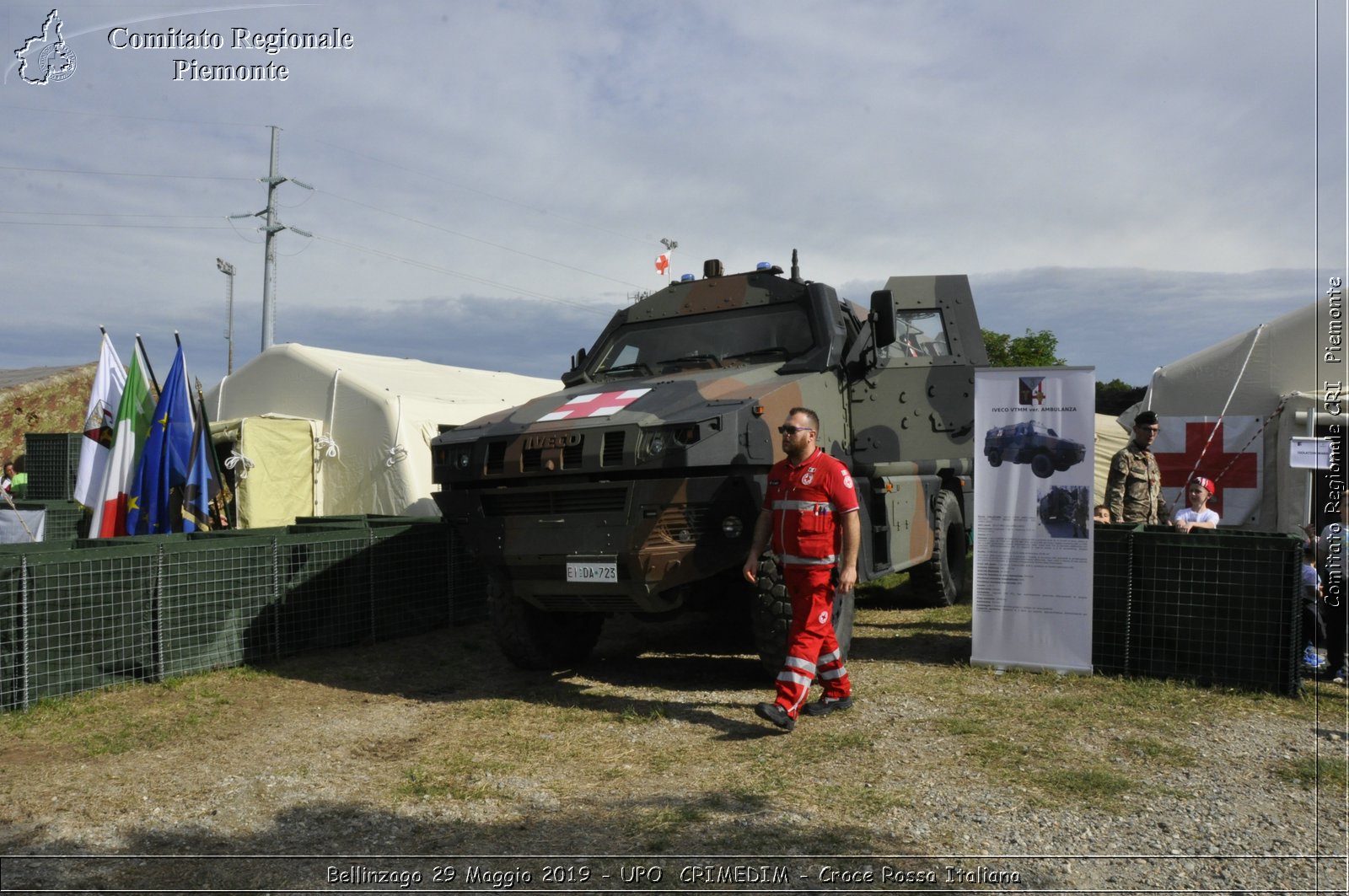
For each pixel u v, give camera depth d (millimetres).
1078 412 6004
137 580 6242
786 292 6820
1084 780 4059
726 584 6180
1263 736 4680
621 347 7242
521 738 4945
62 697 5797
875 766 4309
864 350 6930
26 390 16188
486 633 8047
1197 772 4168
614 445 5289
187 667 6473
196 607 6551
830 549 5062
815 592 5062
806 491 5074
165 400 8766
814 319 6574
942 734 4773
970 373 7426
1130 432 12680
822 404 6145
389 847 3545
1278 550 5527
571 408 5855
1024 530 6102
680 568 5336
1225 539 5664
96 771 4500
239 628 6816
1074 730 4816
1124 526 6199
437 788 4176
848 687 5258
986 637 6184
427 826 3754
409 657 7113
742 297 6980
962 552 8750
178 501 8695
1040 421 6074
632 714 5262
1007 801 3838
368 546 7648
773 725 5008
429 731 5156
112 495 8750
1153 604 5867
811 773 4238
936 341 7691
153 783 4320
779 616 5340
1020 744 4594
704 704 5527
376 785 4270
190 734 5145
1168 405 11844
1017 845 3406
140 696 5934
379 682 6375
